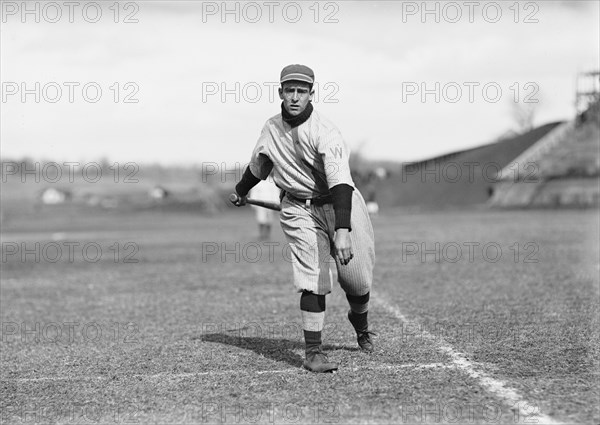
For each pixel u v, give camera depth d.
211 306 25.17
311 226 14.56
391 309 22.41
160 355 17.06
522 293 25.16
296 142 14.26
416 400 12.30
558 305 22.19
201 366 15.62
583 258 37.12
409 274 32.34
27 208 165.88
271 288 29.61
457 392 12.70
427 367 14.53
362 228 14.95
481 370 14.18
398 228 72.88
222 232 79.56
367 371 14.32
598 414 11.23
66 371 15.96
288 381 13.83
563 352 15.52
